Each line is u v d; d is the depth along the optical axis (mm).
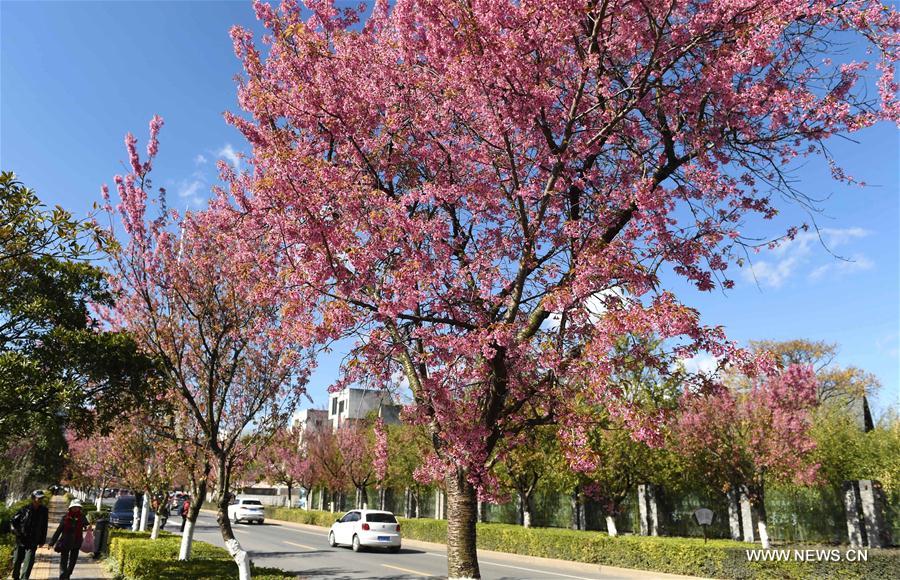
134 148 9180
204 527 34625
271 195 6582
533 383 6730
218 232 9164
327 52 7820
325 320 6148
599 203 7234
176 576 9414
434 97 7773
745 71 6613
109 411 8789
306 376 10156
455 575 6504
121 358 8359
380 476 10203
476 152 7453
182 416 12070
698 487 23219
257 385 10141
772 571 14242
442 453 7012
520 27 6641
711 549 15523
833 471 21984
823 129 6844
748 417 19578
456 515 6684
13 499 38156
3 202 6211
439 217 7211
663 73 6859
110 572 13688
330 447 40031
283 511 44500
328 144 8203
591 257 6094
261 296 7121
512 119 6703
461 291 6918
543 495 30422
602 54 7152
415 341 7449
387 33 8695
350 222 6730
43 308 7930
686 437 19594
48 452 33406
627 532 25953
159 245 9289
